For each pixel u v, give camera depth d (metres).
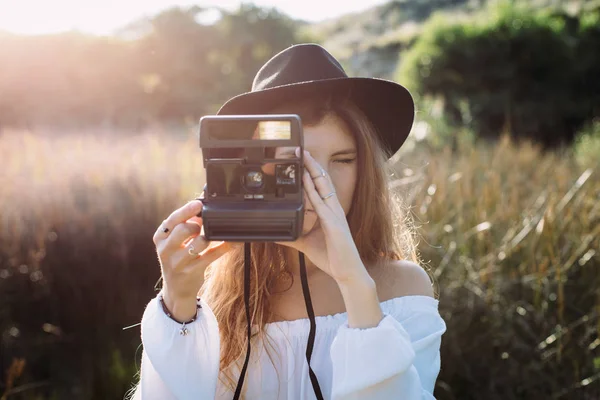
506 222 3.81
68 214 4.05
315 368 1.55
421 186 3.75
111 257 4.07
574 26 14.68
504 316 3.30
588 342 3.18
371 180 1.63
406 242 1.91
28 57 12.76
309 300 1.48
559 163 6.03
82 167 4.34
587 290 3.36
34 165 4.35
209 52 15.45
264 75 1.73
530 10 14.64
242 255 1.66
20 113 12.40
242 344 1.61
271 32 17.08
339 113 1.59
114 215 4.10
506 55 13.52
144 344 1.50
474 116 12.66
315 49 1.68
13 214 4.04
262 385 1.59
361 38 27.02
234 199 1.35
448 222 3.82
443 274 3.49
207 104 14.56
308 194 1.36
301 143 1.34
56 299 4.04
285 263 1.67
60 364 3.90
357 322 1.35
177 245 1.39
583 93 13.95
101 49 13.59
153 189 4.21
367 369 1.31
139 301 4.09
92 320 4.06
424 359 1.52
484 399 3.21
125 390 3.62
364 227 1.64
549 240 3.37
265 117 1.34
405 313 1.57
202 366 1.49
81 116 12.81
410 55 14.20
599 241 3.45
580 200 3.89
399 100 1.72
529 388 3.16
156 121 12.85
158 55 14.37
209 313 1.54
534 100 13.66
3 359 3.76
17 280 3.96
